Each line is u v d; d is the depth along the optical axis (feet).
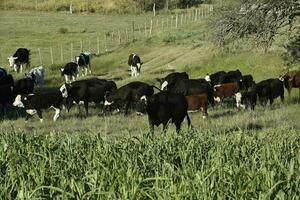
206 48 133.39
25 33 203.72
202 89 78.18
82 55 133.90
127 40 187.32
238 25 84.12
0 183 24.66
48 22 233.14
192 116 73.15
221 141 35.86
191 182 22.95
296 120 65.10
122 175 24.25
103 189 22.74
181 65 128.77
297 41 102.47
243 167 25.61
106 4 269.85
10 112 82.17
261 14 82.69
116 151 31.73
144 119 70.18
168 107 55.06
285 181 23.81
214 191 22.22
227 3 87.61
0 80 87.30
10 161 28.45
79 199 21.71
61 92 73.82
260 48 88.63
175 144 34.78
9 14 253.65
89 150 32.19
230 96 86.99
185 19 214.28
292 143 35.04
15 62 131.95
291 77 91.30
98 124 67.92
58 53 165.99
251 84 85.40
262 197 21.15
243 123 62.54
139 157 28.94
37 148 33.53
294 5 82.74
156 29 204.64
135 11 262.88
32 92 90.02
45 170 25.88
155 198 22.44
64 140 34.37
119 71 138.10
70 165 27.25
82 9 266.57
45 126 67.72
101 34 203.92
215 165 26.58
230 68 116.37
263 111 76.84
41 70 112.37
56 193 23.34
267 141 36.88
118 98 77.87
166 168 26.32
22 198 21.79
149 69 133.80
